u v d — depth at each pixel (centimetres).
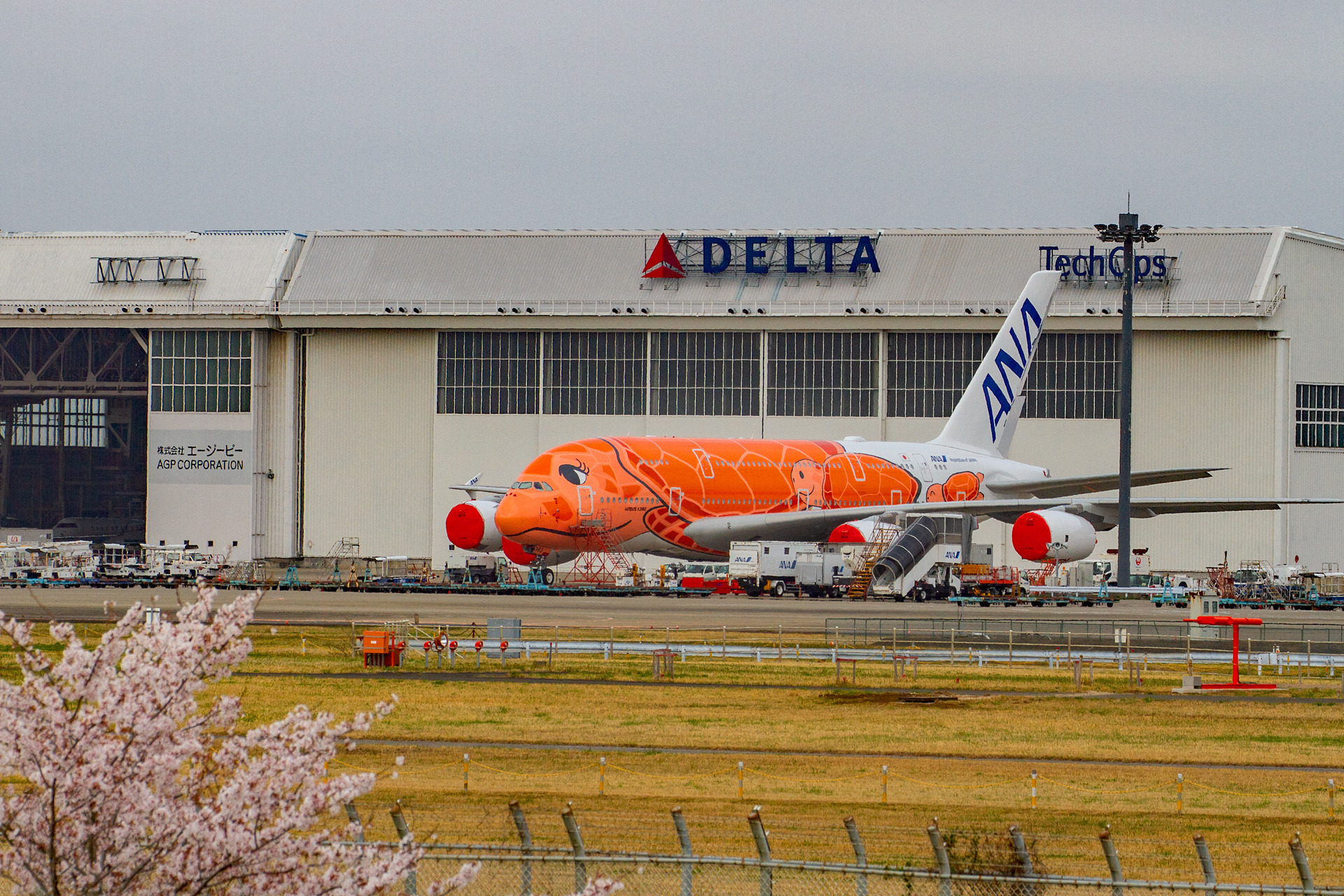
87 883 4294
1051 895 5859
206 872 4306
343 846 4584
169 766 4319
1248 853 6744
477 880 6047
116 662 4725
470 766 8450
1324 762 8825
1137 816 7419
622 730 9612
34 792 4312
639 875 6188
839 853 6512
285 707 10306
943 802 7656
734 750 9006
